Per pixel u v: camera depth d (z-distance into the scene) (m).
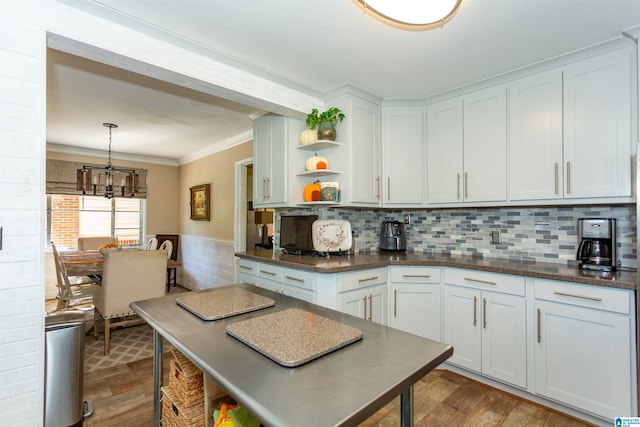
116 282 2.95
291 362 0.86
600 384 1.74
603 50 1.99
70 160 5.06
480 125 2.56
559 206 2.38
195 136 4.48
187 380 1.32
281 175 2.95
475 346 2.27
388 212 3.44
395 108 2.94
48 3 1.53
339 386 0.78
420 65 2.28
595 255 2.05
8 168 1.43
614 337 1.70
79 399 1.86
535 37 1.92
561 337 1.88
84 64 2.40
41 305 1.52
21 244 1.47
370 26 1.82
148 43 1.85
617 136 1.94
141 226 5.82
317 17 1.74
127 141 4.75
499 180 2.44
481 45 2.01
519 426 1.83
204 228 5.30
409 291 2.52
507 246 2.64
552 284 1.91
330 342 1.00
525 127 2.32
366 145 2.80
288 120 2.91
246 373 0.84
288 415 0.66
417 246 3.25
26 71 1.47
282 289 2.56
